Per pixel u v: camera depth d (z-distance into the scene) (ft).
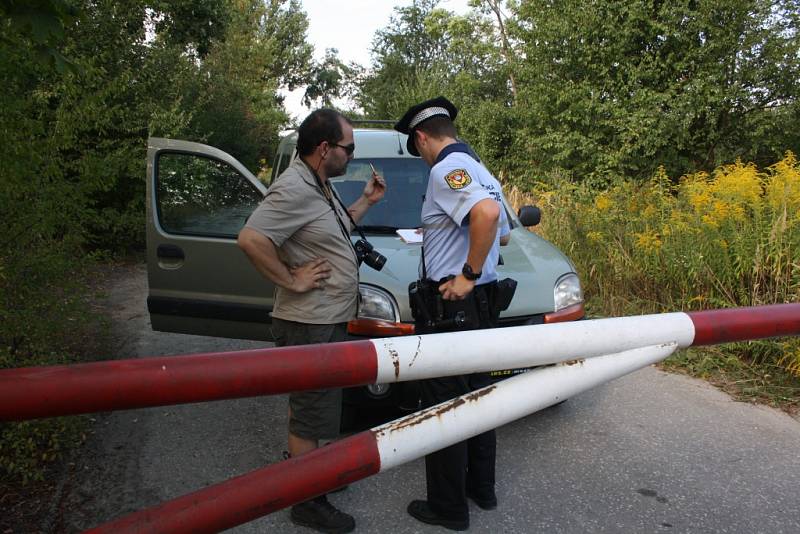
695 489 10.65
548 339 5.46
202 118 43.45
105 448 12.19
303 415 9.52
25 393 3.77
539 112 44.98
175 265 13.91
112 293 25.20
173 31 44.52
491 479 9.98
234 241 13.51
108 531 4.17
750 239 17.19
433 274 9.07
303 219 9.16
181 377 4.09
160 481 11.00
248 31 120.16
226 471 11.40
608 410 13.84
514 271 12.77
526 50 46.11
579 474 11.16
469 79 65.36
